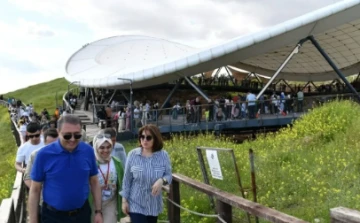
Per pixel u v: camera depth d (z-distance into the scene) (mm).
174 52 42844
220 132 20406
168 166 5582
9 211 4812
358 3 23000
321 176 9156
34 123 7824
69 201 4234
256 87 45688
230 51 24641
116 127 23234
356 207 6703
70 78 39500
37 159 4266
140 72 27641
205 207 8016
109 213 5660
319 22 24156
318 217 6988
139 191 5480
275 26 24047
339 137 13062
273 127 20891
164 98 39219
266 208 4527
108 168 5641
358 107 16625
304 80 47312
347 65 42969
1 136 32844
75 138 4234
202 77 42531
